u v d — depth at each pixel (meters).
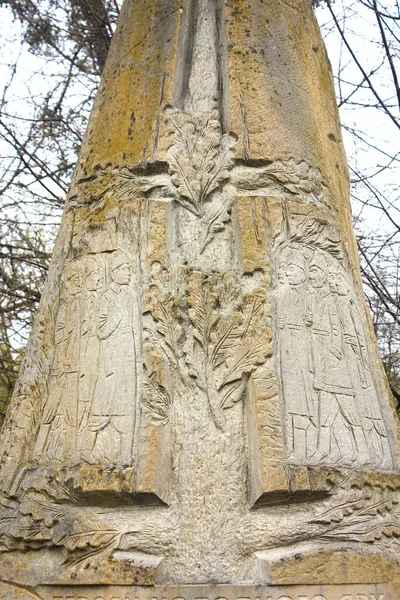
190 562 2.06
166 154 2.63
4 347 7.29
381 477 2.26
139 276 2.45
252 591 1.99
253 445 2.19
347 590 2.04
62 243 2.72
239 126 2.66
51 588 2.08
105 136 2.81
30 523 2.20
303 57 3.03
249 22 2.92
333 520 2.13
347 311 2.54
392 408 2.55
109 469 2.16
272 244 2.49
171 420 2.24
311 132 2.82
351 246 2.78
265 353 2.27
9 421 2.50
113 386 2.30
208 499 2.14
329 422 2.29
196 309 2.35
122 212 2.56
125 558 2.05
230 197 2.57
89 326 2.44
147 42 2.95
